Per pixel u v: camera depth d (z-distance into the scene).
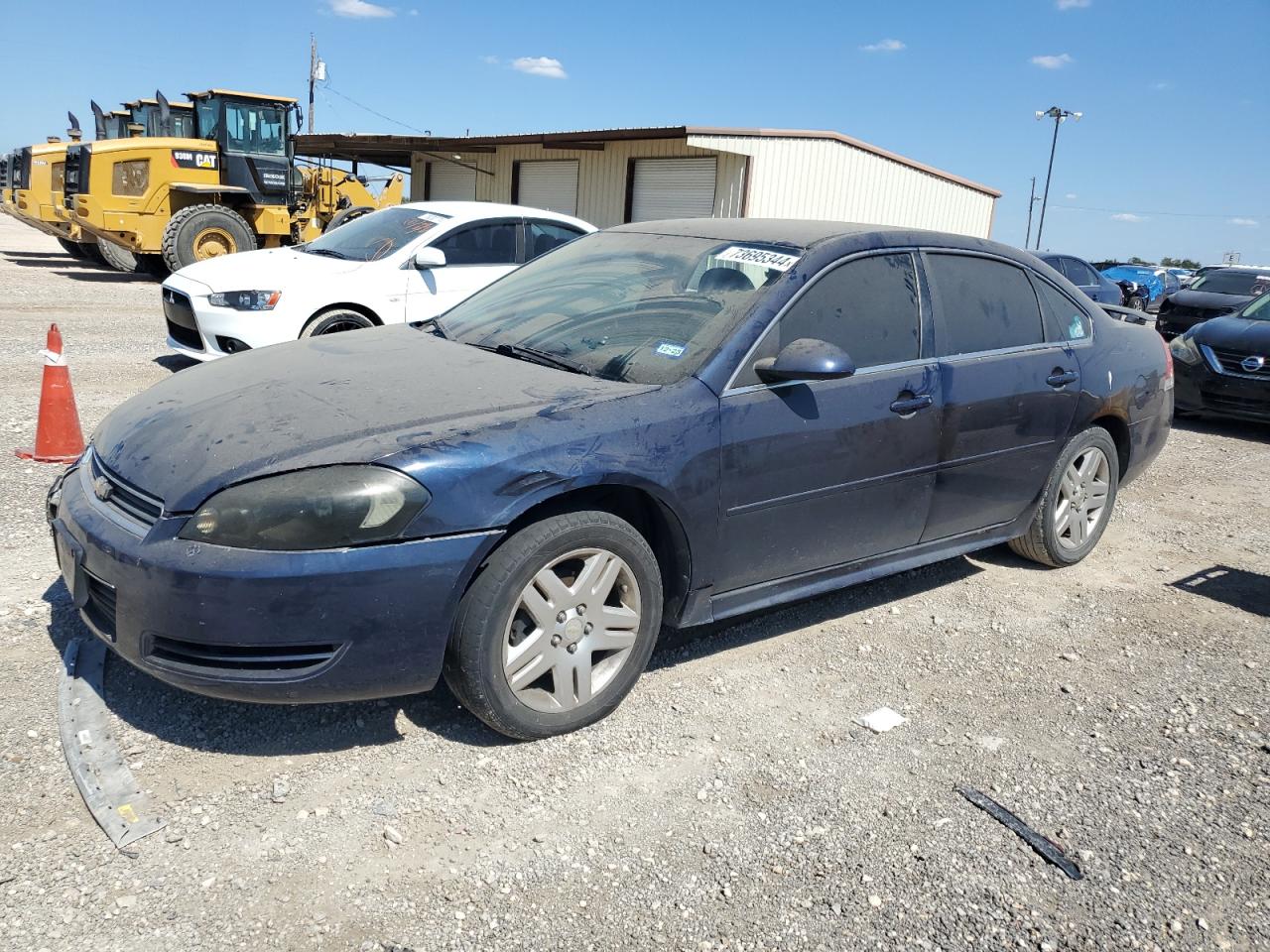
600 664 3.34
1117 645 4.28
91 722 3.12
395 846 2.68
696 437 3.33
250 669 2.79
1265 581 5.16
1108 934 2.53
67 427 5.88
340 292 8.09
